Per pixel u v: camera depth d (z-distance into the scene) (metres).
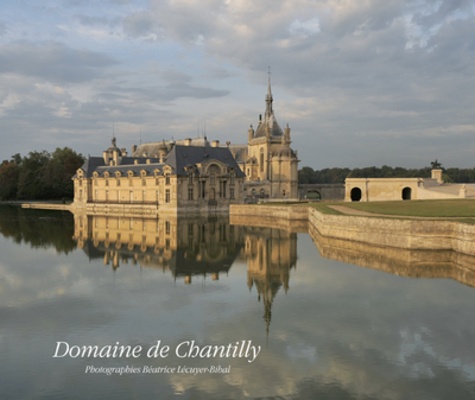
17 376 26.00
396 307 36.31
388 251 58.41
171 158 130.25
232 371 26.39
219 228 92.94
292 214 99.56
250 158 185.50
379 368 26.30
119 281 46.31
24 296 40.94
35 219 115.88
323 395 23.70
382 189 131.88
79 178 157.00
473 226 49.00
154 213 131.38
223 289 42.84
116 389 24.55
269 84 194.62
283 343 29.83
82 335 31.58
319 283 44.19
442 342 29.52
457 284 42.59
